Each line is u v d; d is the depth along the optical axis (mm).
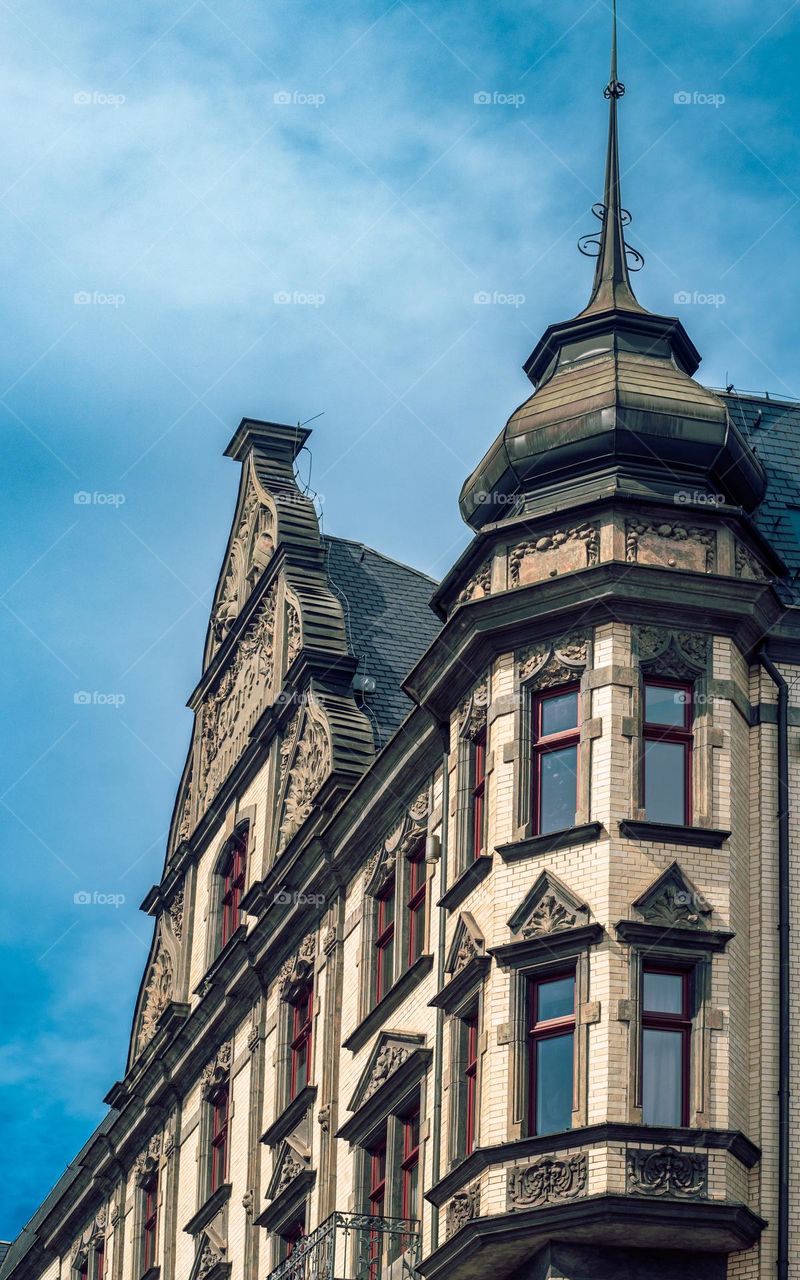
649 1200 29047
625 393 32906
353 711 40438
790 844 31781
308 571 43250
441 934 33531
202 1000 44219
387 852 37156
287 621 42781
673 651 31984
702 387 33500
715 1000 30359
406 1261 33250
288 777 41781
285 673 42219
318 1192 37406
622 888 30625
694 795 31469
